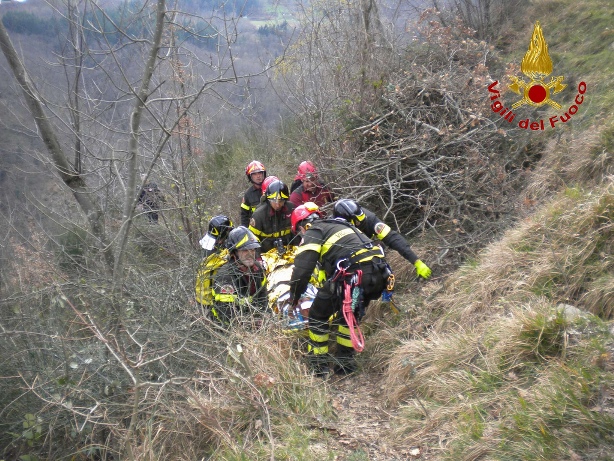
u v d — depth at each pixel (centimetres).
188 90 558
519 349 356
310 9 792
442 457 311
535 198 566
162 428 362
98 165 495
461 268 507
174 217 657
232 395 382
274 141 964
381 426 371
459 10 955
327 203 641
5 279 464
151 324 416
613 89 658
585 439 273
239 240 482
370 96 686
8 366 397
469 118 614
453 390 361
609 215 426
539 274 423
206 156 941
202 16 417
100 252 432
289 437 349
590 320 354
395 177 641
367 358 474
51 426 381
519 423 297
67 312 432
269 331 444
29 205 509
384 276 458
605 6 834
